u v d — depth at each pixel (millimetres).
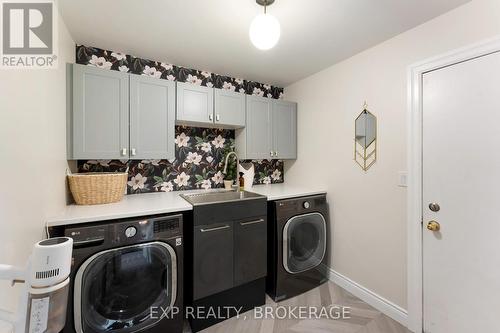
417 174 1708
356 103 2182
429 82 1646
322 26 1710
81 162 2037
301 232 2289
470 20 1433
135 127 1948
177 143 2492
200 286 1739
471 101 1442
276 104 2791
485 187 1393
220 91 2393
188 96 2213
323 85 2547
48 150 1274
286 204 2148
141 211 1517
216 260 1804
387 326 1776
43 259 457
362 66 2117
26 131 967
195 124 2477
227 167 2688
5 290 672
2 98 763
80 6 1465
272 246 2135
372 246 2045
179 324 1636
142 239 1492
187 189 2549
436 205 1612
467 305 1468
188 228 1782
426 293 1672
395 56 1855
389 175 1908
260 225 2014
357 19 1623
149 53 2145
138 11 1525
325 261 2420
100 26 1701
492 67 1355
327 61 2328
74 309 1307
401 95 1816
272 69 2531
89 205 1676
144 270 1532
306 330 1731
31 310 453
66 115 1683
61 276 474
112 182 1763
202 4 1462
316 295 2191
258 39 1392
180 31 1774
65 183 1647
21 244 904
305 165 2824
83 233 1331
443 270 1582
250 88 2916
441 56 1563
